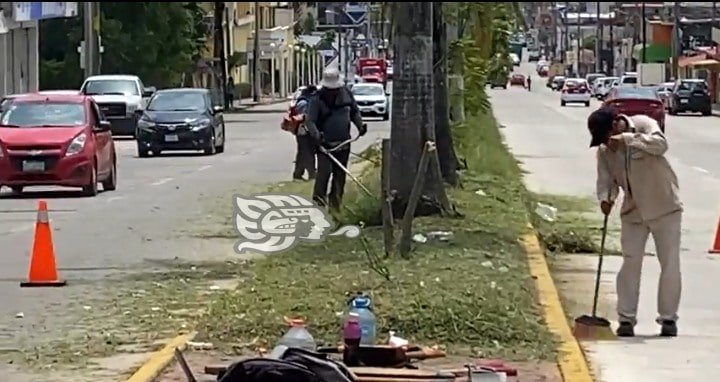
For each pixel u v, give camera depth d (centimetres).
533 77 17425
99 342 1117
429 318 1111
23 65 5856
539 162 3603
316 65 5662
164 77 6369
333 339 1060
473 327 1101
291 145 4375
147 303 1317
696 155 3950
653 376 1020
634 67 12331
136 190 2673
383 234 1562
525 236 1748
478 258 1502
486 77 3039
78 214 2203
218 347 1063
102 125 2650
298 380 771
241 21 8825
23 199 2494
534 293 1298
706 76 9769
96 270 1555
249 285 1327
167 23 6266
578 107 8331
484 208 2014
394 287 1266
